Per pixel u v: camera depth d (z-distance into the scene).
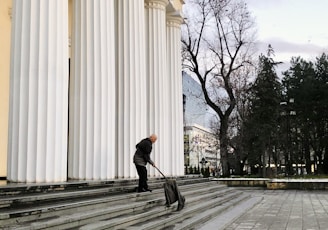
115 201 9.20
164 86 17.30
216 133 42.28
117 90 14.10
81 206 7.79
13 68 9.38
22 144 9.19
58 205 7.28
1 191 7.44
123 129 13.91
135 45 14.36
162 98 17.09
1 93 15.53
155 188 12.51
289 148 44.12
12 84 9.37
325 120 49.53
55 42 9.59
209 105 37.31
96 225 7.15
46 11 9.52
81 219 7.14
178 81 19.58
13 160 9.19
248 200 18.61
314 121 49.81
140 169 10.97
